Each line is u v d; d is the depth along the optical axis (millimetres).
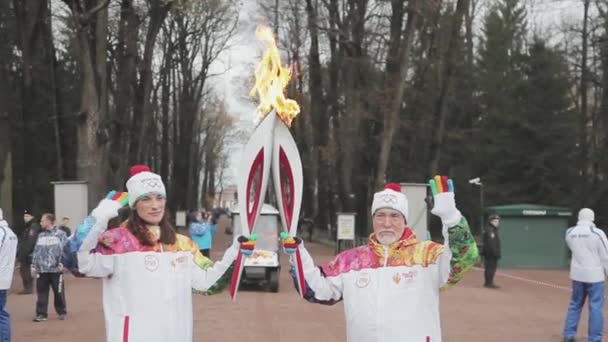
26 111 24438
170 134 43938
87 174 19297
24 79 23859
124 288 3994
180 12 22875
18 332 9500
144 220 4129
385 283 3934
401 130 29688
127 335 3920
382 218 4059
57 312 10547
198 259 4234
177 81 39219
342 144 28297
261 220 15234
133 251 4020
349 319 4012
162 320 3973
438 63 25625
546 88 29797
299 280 4051
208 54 38188
